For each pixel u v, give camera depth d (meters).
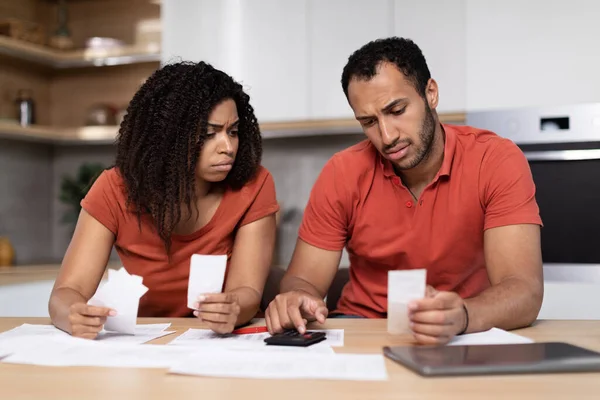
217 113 1.48
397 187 1.64
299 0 3.14
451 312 1.09
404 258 1.66
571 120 2.78
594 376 0.87
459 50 2.94
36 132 3.33
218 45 3.24
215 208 1.62
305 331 1.19
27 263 3.52
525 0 2.84
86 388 0.84
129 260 1.66
